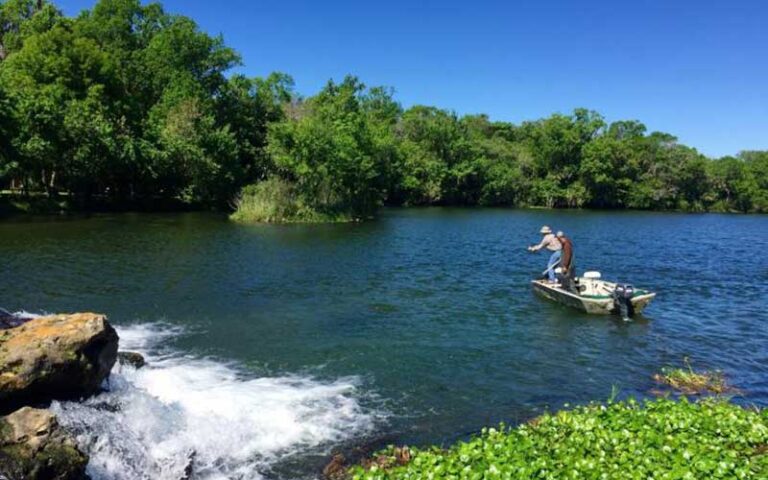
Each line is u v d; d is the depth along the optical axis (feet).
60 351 28.22
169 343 45.98
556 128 322.96
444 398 36.27
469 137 332.19
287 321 53.57
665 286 77.30
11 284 63.57
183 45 206.80
